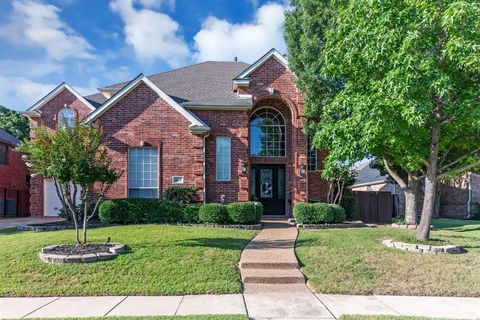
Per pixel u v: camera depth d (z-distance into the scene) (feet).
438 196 84.48
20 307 21.47
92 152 32.01
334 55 36.91
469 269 28.68
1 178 81.25
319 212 49.26
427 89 29.48
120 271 27.04
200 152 54.44
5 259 29.14
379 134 32.48
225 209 46.93
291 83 60.03
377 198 63.05
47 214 70.64
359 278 26.96
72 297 23.45
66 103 68.90
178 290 24.39
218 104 57.47
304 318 19.75
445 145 38.50
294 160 59.47
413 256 31.68
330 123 43.16
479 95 29.96
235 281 26.27
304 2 53.98
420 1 29.66
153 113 54.54
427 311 21.22
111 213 46.65
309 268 28.86
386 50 30.63
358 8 34.14
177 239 35.73
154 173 54.75
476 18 27.14
